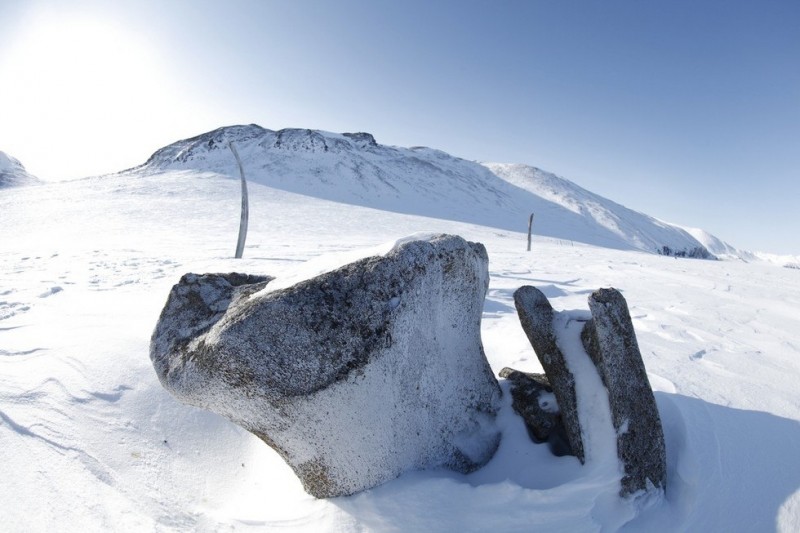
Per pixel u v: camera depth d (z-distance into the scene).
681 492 2.14
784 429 2.60
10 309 4.95
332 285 2.02
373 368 2.01
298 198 44.81
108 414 2.76
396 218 36.47
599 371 2.37
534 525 1.94
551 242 32.09
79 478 2.34
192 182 50.03
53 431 2.60
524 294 2.77
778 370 3.67
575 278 9.10
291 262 9.74
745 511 2.01
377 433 2.11
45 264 9.07
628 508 1.98
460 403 2.58
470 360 2.69
